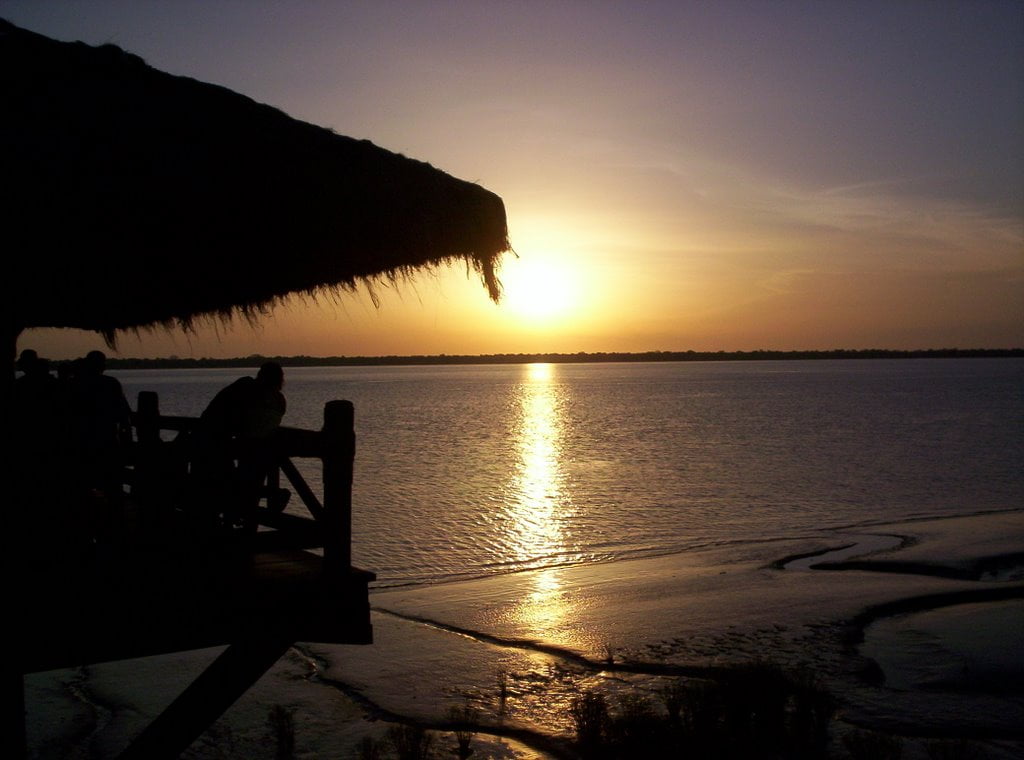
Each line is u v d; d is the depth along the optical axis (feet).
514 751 30.50
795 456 143.33
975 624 44.42
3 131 13.74
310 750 30.94
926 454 144.77
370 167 17.06
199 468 18.37
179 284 19.20
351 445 18.58
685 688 33.58
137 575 17.79
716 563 62.28
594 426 218.18
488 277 18.24
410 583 57.67
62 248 15.12
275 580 18.54
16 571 17.85
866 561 60.64
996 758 28.68
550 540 72.84
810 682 33.96
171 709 17.30
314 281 18.89
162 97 15.66
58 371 23.31
